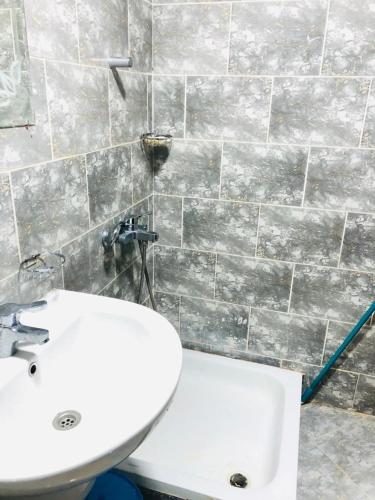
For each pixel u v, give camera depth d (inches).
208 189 73.3
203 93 68.3
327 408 79.7
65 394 38.2
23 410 33.9
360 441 72.6
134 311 43.3
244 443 67.1
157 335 39.3
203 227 76.0
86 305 44.6
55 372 38.6
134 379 37.6
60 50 45.1
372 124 62.5
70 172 49.9
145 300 80.4
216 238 75.9
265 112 66.2
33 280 45.3
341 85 61.9
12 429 32.1
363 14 58.3
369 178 65.1
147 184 73.7
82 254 55.1
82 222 54.0
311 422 76.3
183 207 75.9
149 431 30.0
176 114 70.9
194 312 82.6
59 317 42.1
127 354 41.0
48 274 47.8
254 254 74.7
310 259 71.9
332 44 60.6
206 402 75.0
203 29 65.2
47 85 43.7
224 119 68.6
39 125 43.3
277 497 48.8
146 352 38.8
